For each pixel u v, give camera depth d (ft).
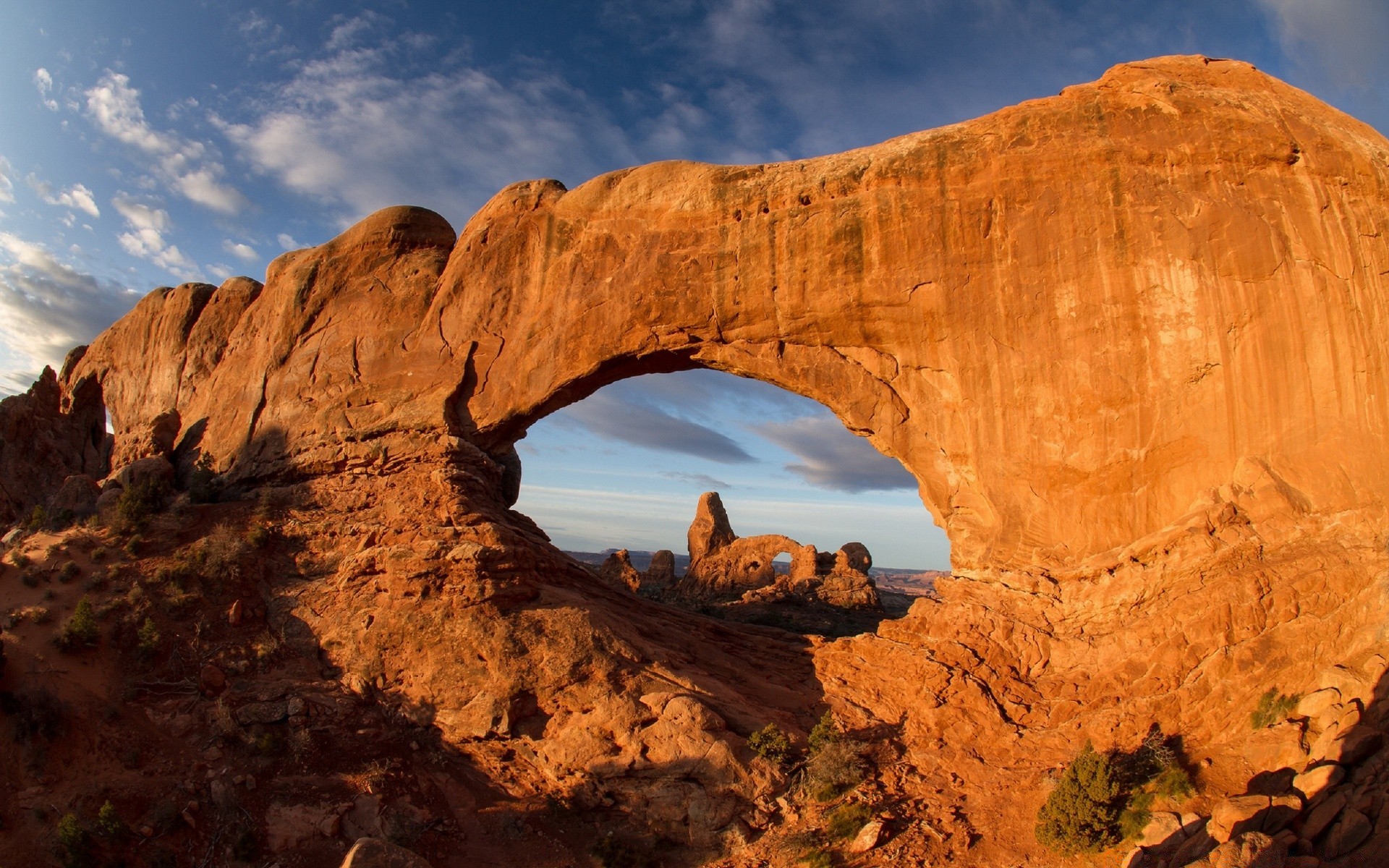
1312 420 61.93
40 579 77.05
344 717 68.80
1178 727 55.93
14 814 57.98
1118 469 67.05
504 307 93.40
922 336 75.00
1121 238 68.59
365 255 102.12
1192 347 65.77
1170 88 70.85
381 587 76.07
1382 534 57.06
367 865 34.06
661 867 58.08
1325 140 65.51
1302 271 63.72
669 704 65.57
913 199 75.56
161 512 87.71
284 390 99.04
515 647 70.08
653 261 84.74
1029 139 72.90
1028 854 51.90
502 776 66.39
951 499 73.97
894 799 58.44
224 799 61.00
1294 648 55.57
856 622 146.82
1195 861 43.42
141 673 70.38
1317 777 46.47
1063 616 65.26
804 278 78.59
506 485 114.93
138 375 117.70
